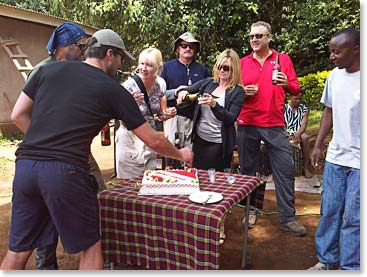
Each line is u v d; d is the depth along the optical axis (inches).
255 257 111.3
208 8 347.6
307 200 157.2
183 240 79.3
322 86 330.0
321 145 103.6
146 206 82.2
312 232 127.3
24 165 70.5
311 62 380.8
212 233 75.7
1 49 295.7
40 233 75.9
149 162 125.5
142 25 346.0
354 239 87.7
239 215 142.7
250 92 124.0
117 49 77.3
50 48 93.2
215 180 99.0
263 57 126.3
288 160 126.2
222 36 363.9
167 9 343.0
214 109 109.1
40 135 71.1
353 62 83.7
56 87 72.6
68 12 420.5
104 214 86.4
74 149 70.2
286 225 127.6
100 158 234.8
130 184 95.6
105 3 348.5
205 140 118.8
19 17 290.8
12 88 304.7
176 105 131.0
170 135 139.6
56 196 68.4
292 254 113.1
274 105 124.9
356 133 85.7
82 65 74.4
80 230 71.7
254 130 128.7
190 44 144.9
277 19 376.5
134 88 117.6
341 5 329.1
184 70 147.3
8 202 160.6
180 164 141.5
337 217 93.6
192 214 77.4
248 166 132.2
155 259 83.2
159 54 118.7
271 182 180.1
